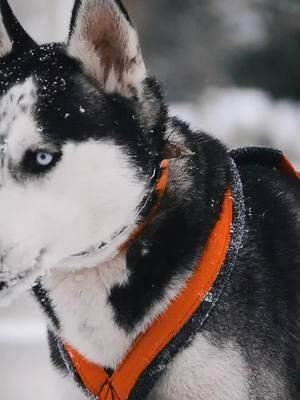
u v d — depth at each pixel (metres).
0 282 0.84
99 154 0.87
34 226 0.85
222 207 0.93
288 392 0.96
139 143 0.90
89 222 0.87
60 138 0.86
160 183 0.91
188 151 0.93
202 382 0.90
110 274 0.91
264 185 1.02
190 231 0.91
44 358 1.46
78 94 0.89
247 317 0.92
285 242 0.98
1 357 1.47
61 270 0.91
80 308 0.92
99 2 0.90
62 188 0.86
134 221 0.89
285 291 0.96
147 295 0.90
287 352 0.96
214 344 0.90
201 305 0.90
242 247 0.94
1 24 0.96
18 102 0.87
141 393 0.92
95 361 0.94
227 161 0.98
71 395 1.00
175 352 0.90
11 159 0.85
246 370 0.91
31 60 0.92
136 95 0.91
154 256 0.90
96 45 0.92
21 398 1.34
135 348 0.91
